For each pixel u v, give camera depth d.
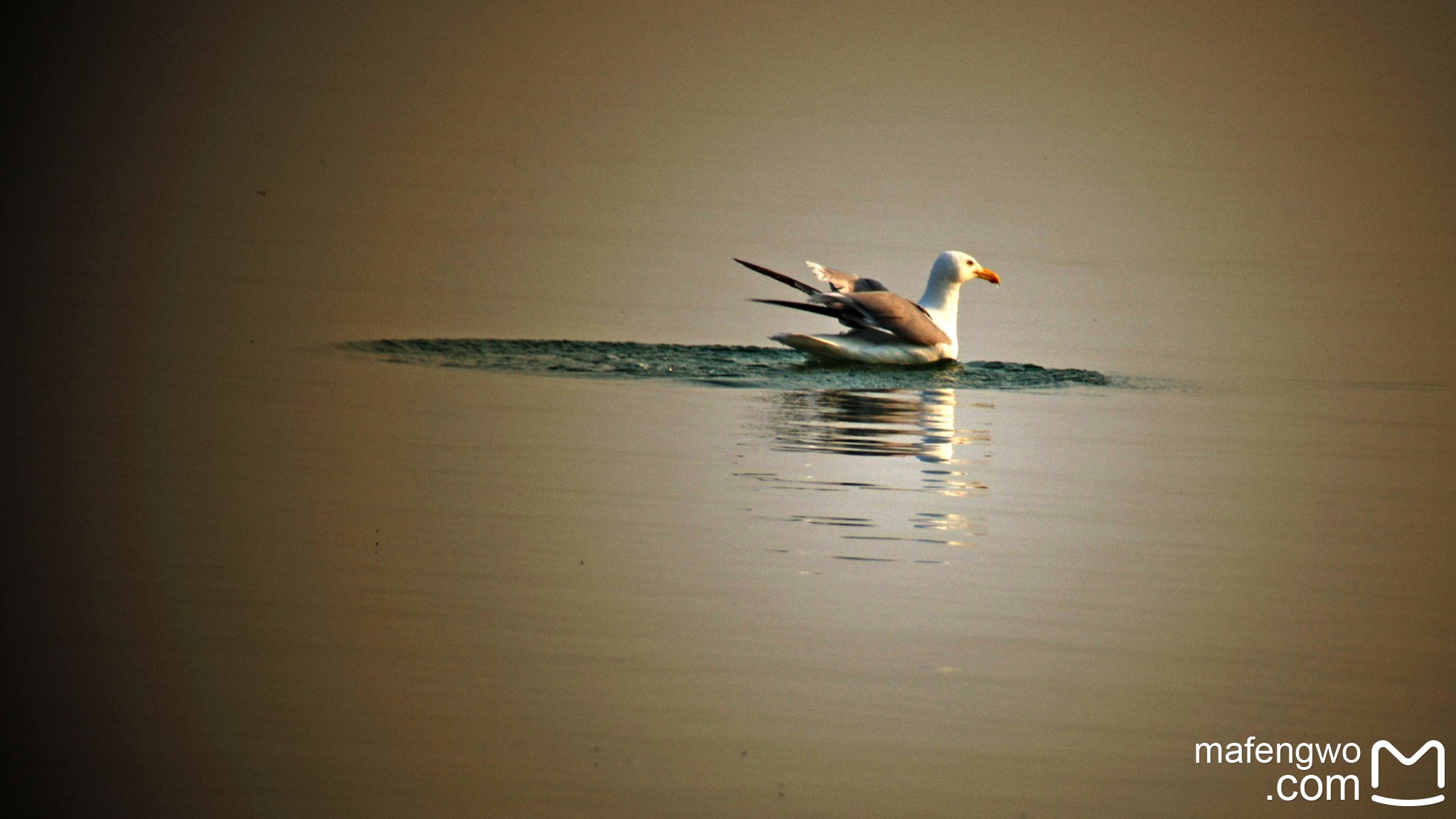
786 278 21.22
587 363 21.23
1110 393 20.94
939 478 16.59
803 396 19.81
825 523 15.09
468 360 21.16
